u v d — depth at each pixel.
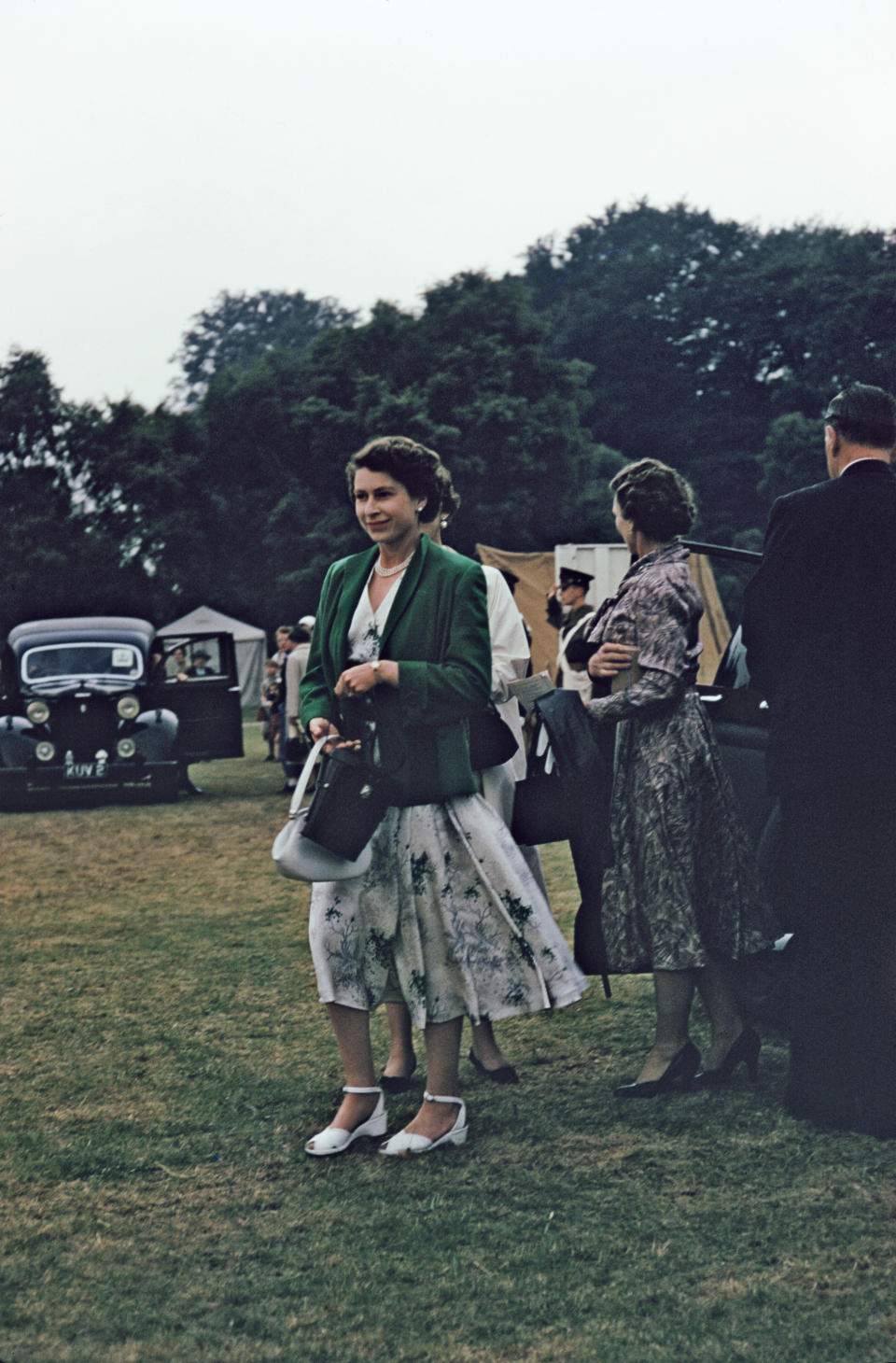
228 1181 3.14
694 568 14.59
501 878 3.30
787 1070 3.84
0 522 44.25
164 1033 4.48
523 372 42.28
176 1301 2.54
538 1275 2.59
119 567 44.53
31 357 45.34
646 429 55.16
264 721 17.98
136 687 13.36
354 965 3.33
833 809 3.28
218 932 6.25
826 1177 3.01
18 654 14.09
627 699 3.56
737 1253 2.65
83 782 12.36
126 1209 2.99
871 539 3.33
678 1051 3.68
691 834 3.59
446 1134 3.30
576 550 15.48
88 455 44.75
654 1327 2.38
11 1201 3.06
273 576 42.81
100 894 7.47
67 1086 3.92
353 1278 2.61
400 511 3.38
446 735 3.31
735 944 3.62
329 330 44.56
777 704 3.40
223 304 77.38
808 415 51.59
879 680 3.28
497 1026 4.43
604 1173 3.09
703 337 55.22
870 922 3.30
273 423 43.12
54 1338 2.41
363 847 3.17
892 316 50.66
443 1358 2.30
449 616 3.33
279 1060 4.12
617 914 3.63
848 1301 2.43
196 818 11.23
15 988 5.23
